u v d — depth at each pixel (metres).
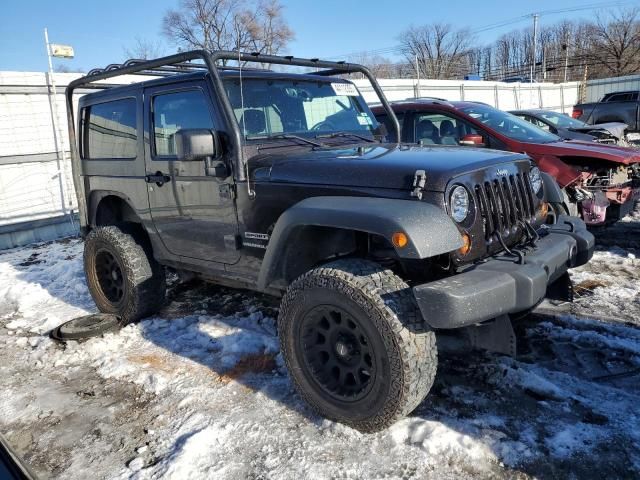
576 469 2.32
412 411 2.81
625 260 5.20
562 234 3.15
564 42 55.38
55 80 9.33
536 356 3.33
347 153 3.09
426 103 6.48
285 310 2.83
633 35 49.78
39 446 2.80
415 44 55.16
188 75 3.45
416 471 2.38
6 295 5.56
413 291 2.37
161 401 3.15
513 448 2.46
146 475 2.48
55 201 9.52
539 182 3.29
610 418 2.65
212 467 2.50
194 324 4.28
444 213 2.46
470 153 3.01
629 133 16.53
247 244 3.26
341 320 2.65
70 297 5.35
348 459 2.49
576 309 4.00
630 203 5.87
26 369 3.75
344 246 3.04
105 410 3.10
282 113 3.53
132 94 3.92
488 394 2.93
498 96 22.11
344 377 2.71
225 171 3.24
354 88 4.21
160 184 3.76
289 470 2.44
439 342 3.46
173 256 3.94
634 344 3.35
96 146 4.42
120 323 4.37
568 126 9.38
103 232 4.36
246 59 3.43
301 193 2.90
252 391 3.17
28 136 9.15
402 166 2.65
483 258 2.71
